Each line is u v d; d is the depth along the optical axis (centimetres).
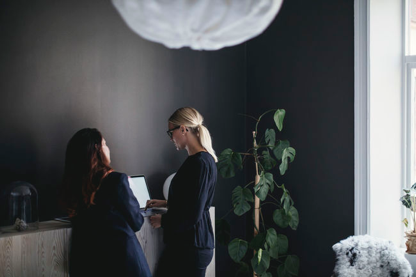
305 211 352
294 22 357
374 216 320
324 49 341
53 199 241
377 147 321
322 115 342
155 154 304
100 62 268
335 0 335
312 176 348
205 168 216
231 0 96
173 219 216
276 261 364
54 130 242
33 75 232
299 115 354
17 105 225
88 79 261
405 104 327
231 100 371
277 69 366
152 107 302
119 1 98
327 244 340
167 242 228
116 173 198
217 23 100
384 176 323
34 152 233
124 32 283
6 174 220
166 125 312
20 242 190
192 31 103
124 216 197
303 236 353
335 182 336
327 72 339
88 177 192
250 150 380
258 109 378
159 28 102
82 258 197
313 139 347
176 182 220
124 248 194
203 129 228
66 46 249
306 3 350
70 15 251
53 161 242
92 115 263
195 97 336
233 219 373
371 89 319
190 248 220
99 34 267
